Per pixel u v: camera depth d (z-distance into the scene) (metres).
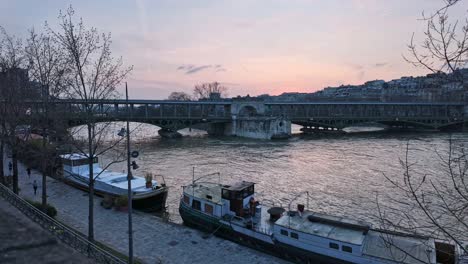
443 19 6.43
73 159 38.34
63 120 26.11
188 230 26.47
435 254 17.84
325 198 39.06
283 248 22.02
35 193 34.94
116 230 25.62
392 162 61.72
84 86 20.83
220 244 24.06
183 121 122.06
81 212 29.69
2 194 18.23
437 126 140.62
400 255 18.27
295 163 62.91
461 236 21.08
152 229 26.23
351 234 20.67
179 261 21.08
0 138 31.55
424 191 39.62
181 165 61.09
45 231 10.95
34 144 42.41
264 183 46.94
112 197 32.34
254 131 118.88
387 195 39.62
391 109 171.38
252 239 23.77
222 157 70.75
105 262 12.27
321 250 20.56
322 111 174.88
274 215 25.34
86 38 29.02
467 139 87.25
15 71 29.94
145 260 20.83
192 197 28.34
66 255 9.27
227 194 26.53
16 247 9.59
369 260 18.77
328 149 83.25
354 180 48.03
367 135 124.44
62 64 30.05
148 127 194.88
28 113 36.84
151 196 32.47
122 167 58.03
